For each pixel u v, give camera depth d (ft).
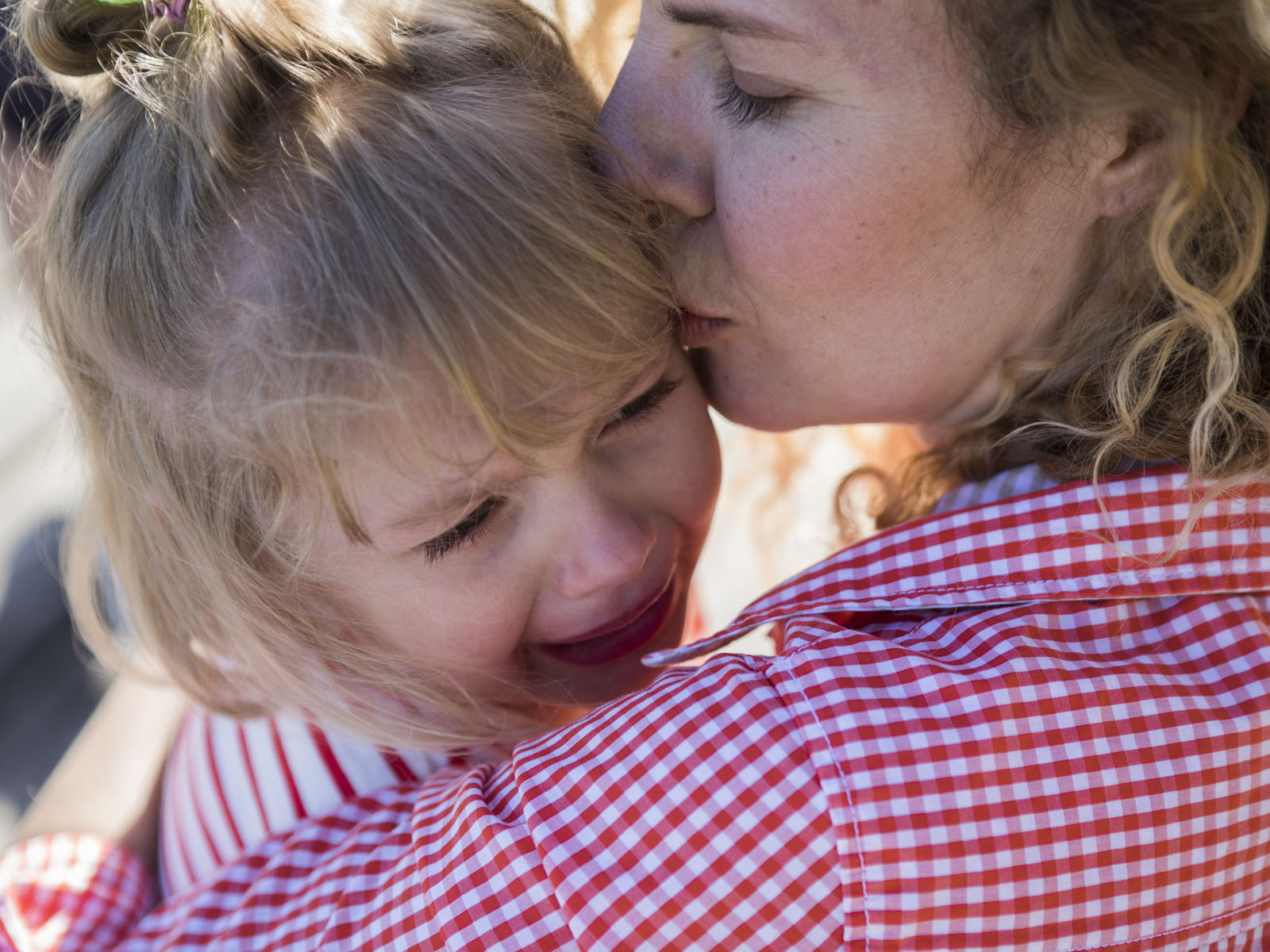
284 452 3.49
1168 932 3.13
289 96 3.54
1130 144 3.28
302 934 3.55
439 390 3.32
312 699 4.16
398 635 4.02
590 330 3.46
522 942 3.11
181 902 4.14
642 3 3.48
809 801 2.95
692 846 3.02
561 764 3.30
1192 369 3.44
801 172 3.23
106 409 4.00
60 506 8.55
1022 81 3.09
